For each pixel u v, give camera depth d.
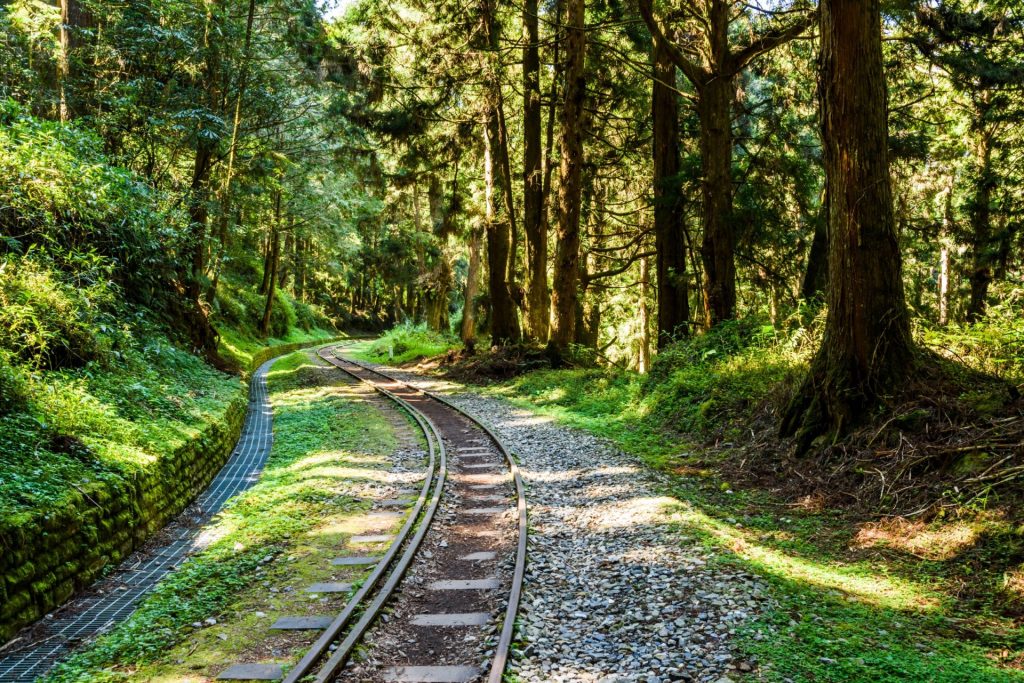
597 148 26.72
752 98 28.56
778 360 12.61
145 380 11.35
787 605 5.59
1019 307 10.68
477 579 6.60
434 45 22.73
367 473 11.06
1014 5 16.17
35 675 4.68
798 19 15.88
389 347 37.09
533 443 13.32
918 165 22.52
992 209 17.97
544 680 4.59
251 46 20.56
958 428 7.99
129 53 16.58
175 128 17.86
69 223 11.10
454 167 28.05
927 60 18.28
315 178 33.16
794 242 21.97
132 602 6.04
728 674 4.54
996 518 6.54
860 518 7.68
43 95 14.05
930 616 5.53
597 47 23.38
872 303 9.27
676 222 19.33
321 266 51.62
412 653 5.14
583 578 6.47
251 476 11.16
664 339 19.25
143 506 7.67
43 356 8.90
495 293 28.00
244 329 37.06
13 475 6.05
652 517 7.93
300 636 5.37
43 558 5.67
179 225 15.49
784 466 9.55
